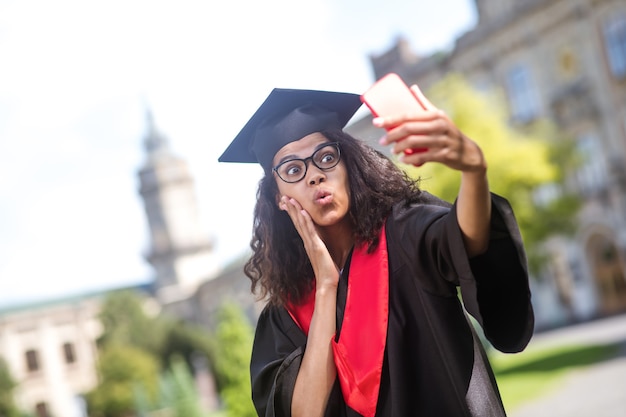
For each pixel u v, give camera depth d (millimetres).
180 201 81688
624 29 31891
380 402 1971
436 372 1933
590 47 32938
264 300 2301
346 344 2012
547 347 24672
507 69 36281
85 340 70375
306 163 2066
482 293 1790
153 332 55281
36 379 68938
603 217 33250
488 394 1904
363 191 2051
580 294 34750
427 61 39812
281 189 2123
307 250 2102
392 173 2098
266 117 2260
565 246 34812
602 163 33281
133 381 48562
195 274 80188
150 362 50219
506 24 35594
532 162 24141
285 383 2070
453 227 1720
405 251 1946
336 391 2045
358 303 2006
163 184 81125
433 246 1845
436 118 1583
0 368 53625
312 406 2018
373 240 2027
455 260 1723
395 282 1986
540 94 35000
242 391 21938
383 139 1601
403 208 2023
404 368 1931
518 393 14734
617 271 33562
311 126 2127
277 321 2250
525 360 21969
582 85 33406
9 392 52938
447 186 21297
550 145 27250
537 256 25203
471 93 24875
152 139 83625
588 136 33531
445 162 1596
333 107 2326
